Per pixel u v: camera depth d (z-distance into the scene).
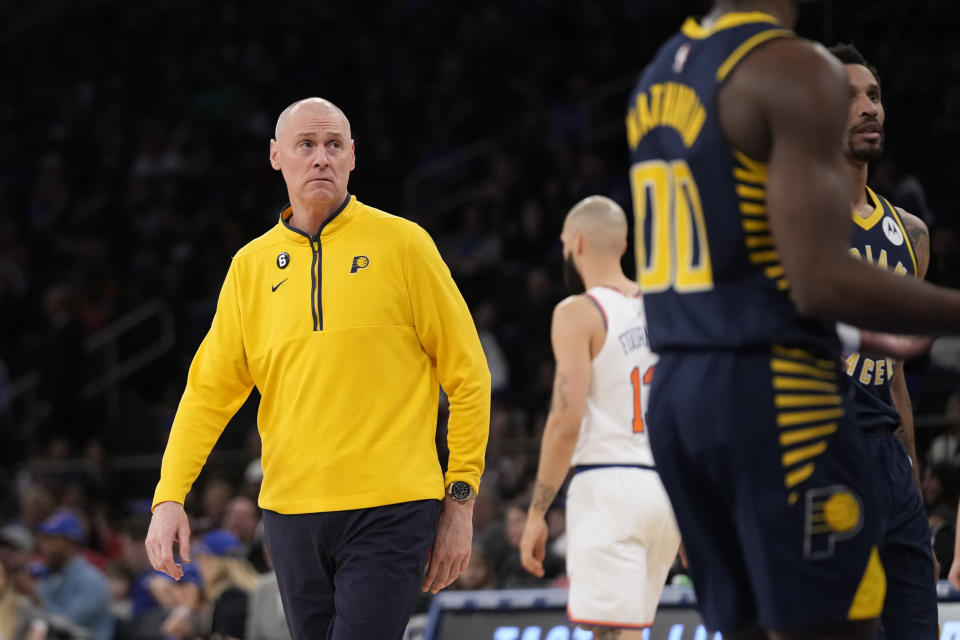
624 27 40.19
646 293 5.69
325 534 8.92
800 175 4.99
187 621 18.73
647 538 10.48
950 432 15.05
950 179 21.72
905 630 8.06
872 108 8.32
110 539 26.44
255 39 48.00
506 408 26.30
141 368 36.94
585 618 10.52
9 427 31.69
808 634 5.23
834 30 13.43
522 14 42.81
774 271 5.25
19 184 46.53
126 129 47.09
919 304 4.94
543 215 34.38
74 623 20.38
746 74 5.17
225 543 17.19
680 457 5.49
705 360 5.35
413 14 46.28
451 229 38.38
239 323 9.48
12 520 27.25
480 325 30.55
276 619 15.48
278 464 9.14
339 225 9.26
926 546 8.16
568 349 10.53
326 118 9.27
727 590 5.53
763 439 5.21
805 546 5.18
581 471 10.66
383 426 8.98
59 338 35.06
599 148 37.09
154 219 42.47
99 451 32.38
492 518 20.22
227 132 44.50
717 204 5.29
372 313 9.08
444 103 41.53
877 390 8.26
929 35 24.72
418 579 8.91
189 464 9.49
